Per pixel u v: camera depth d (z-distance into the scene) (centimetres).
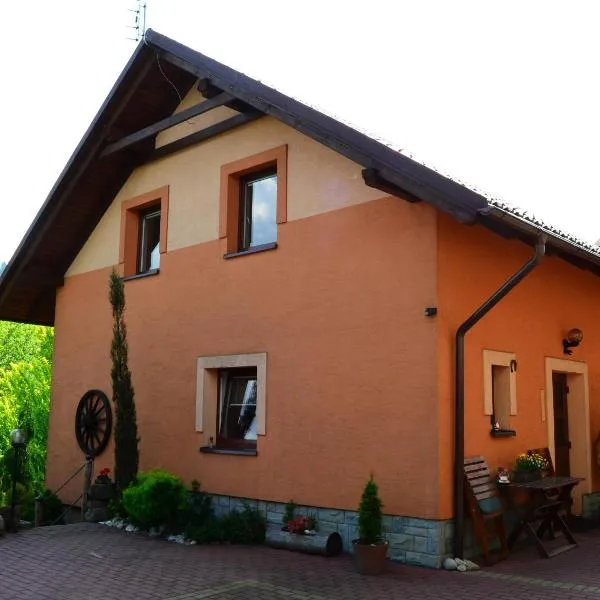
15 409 2480
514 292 889
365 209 820
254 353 923
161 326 1077
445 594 615
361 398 795
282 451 870
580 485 1023
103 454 1169
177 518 914
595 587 639
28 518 1227
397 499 748
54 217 1221
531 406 897
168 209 1098
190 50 969
